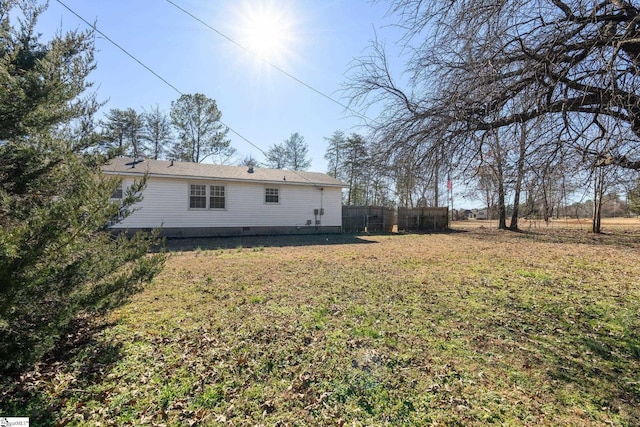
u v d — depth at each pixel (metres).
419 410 2.44
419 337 3.73
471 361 3.20
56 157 2.80
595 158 2.61
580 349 3.49
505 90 2.79
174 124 27.50
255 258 8.93
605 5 2.31
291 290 5.61
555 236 15.74
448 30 3.03
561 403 2.54
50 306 2.54
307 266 7.77
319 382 2.80
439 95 3.15
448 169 3.31
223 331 3.83
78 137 3.43
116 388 2.68
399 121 3.39
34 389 2.62
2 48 2.97
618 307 4.84
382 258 9.12
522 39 2.66
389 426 2.27
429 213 20.53
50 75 2.85
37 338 2.37
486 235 16.56
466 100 2.89
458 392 2.67
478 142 3.16
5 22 3.13
